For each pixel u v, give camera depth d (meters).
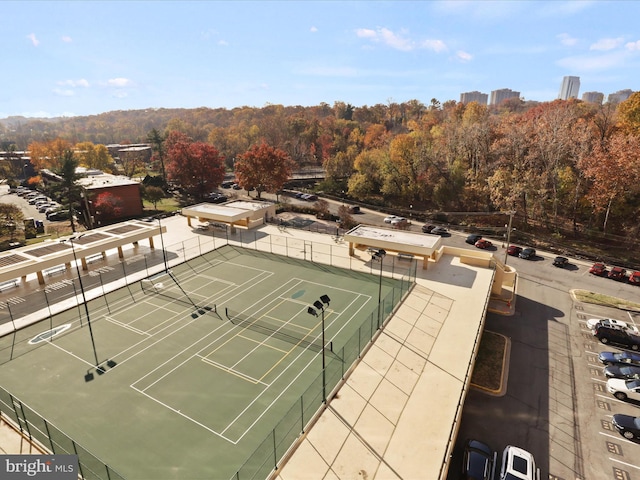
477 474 17.77
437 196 72.38
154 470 17.25
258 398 21.61
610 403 23.47
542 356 28.27
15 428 19.31
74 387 22.77
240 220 54.94
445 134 83.69
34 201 83.31
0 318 30.23
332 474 16.14
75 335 28.12
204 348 26.39
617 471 18.88
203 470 17.19
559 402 23.58
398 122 163.00
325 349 25.88
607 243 53.38
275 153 75.50
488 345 29.34
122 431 19.53
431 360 24.02
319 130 137.25
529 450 20.14
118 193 69.56
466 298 32.31
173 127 193.75
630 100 61.72
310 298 33.41
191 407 21.08
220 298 33.56
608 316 34.00
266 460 17.39
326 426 18.83
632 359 26.55
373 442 17.83
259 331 28.38
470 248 52.34
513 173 60.72
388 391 21.25
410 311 30.28
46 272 38.38
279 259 42.56
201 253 44.41
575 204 55.19
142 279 37.06
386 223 64.31
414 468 16.45
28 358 25.53
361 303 32.28
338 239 48.78
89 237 41.41
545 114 69.88
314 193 88.56
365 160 84.31
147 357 25.48
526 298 37.62
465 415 22.53
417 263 40.41
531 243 53.56
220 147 142.50
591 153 54.28
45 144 128.62
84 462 17.62
